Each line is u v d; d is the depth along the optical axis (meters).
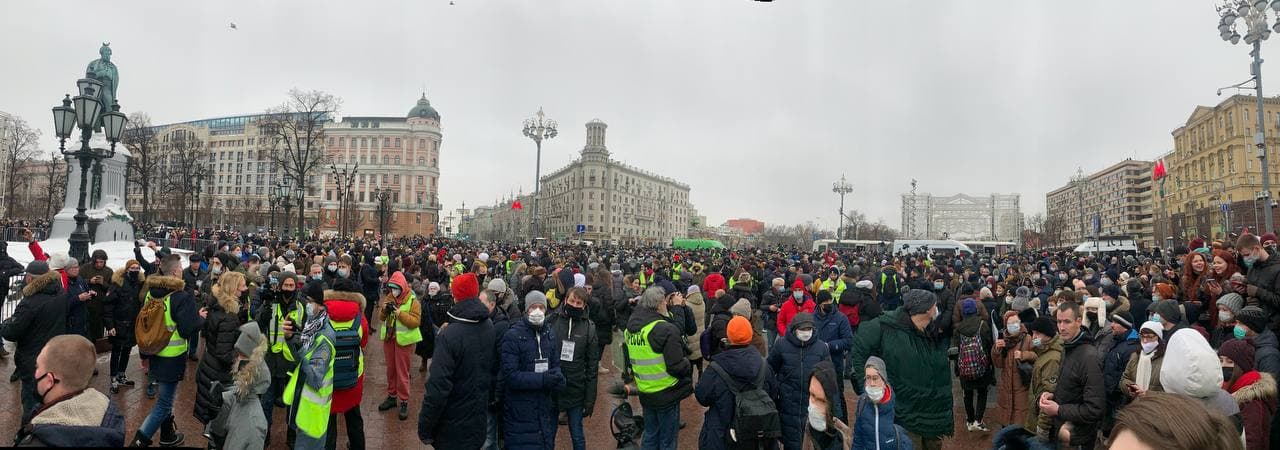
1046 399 4.25
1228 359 4.12
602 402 8.30
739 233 174.12
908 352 4.88
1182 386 3.00
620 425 5.87
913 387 4.83
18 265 9.26
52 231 23.81
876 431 3.94
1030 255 37.88
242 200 108.00
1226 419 1.58
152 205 69.56
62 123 11.06
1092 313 6.87
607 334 9.06
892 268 13.59
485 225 182.12
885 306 13.26
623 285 12.12
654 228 125.44
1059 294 8.39
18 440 2.58
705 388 4.50
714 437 4.45
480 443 4.60
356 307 5.21
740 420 4.13
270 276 7.87
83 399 2.70
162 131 115.06
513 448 4.74
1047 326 5.57
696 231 143.50
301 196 33.91
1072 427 4.17
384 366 9.85
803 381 5.07
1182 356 3.03
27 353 5.74
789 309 8.21
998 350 6.91
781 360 5.21
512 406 4.82
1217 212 55.09
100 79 25.52
